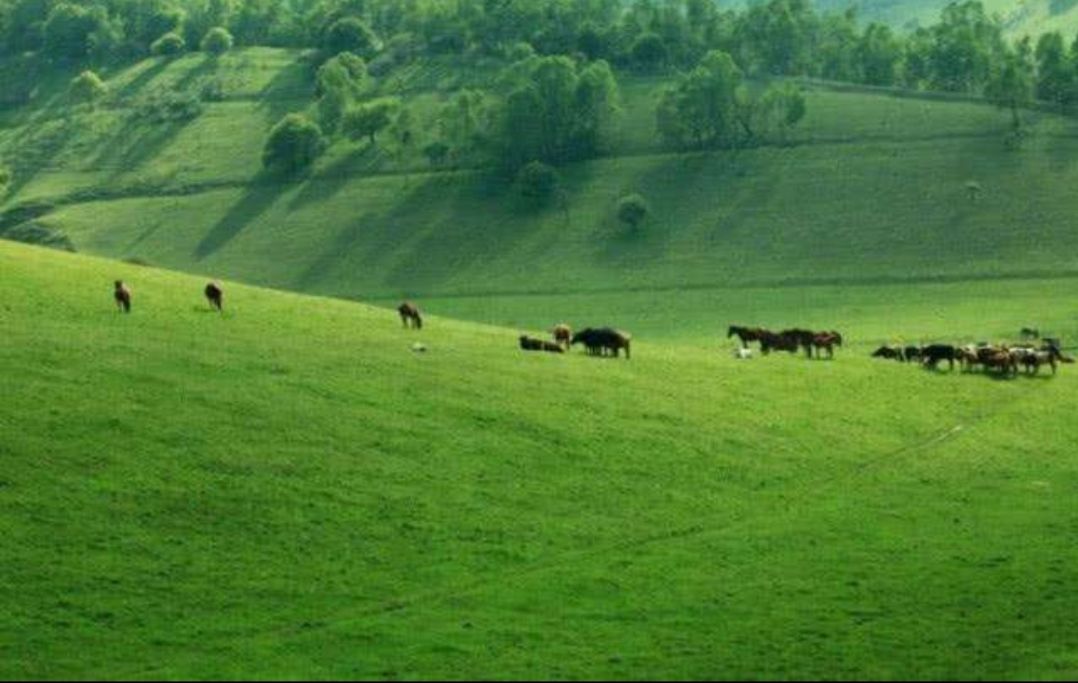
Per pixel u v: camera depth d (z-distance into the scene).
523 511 64.75
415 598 55.19
